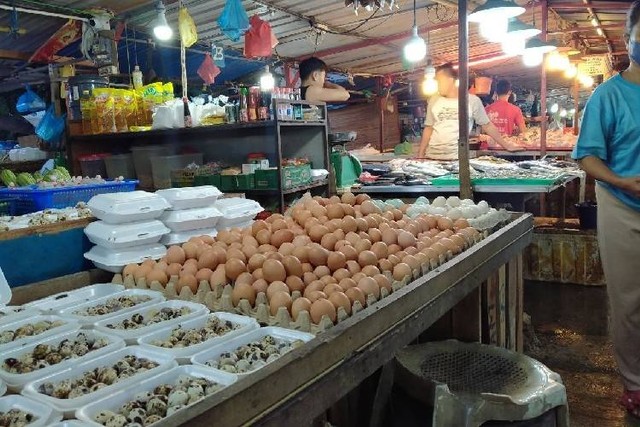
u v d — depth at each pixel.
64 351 1.46
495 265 2.50
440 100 5.88
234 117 3.98
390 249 2.20
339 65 9.48
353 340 1.47
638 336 2.77
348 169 4.88
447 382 1.95
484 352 2.18
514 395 1.81
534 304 4.28
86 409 1.16
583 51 9.51
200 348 1.46
